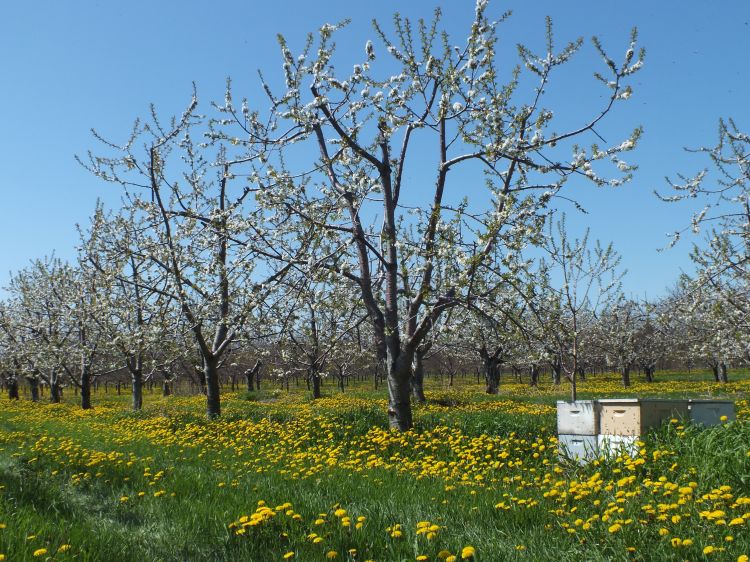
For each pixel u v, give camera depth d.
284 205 13.14
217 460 10.46
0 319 37.03
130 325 20.27
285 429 14.14
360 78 12.34
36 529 5.36
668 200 13.54
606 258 17.52
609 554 4.64
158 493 7.09
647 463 6.98
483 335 27.33
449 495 6.89
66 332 33.41
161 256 17.83
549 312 12.76
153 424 16.83
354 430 13.12
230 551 5.22
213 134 13.70
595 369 65.38
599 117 10.82
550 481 6.82
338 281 13.72
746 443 6.67
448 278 11.62
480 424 12.24
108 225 22.88
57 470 9.13
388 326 13.00
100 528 5.70
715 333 23.83
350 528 5.39
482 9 11.95
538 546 4.90
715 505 5.16
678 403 8.12
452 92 12.21
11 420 20.97
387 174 12.98
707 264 16.64
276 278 14.52
